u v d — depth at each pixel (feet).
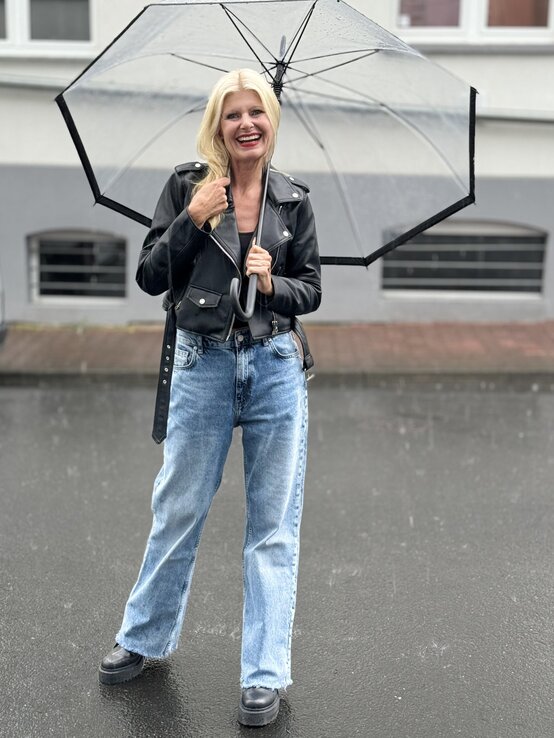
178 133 11.69
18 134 34.58
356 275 35.24
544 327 34.71
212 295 9.96
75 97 10.68
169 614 11.00
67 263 35.99
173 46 10.98
